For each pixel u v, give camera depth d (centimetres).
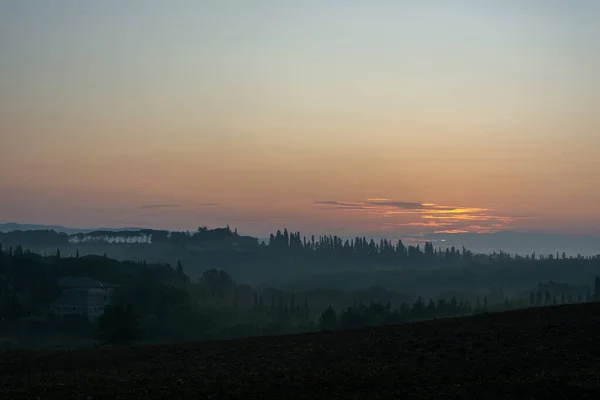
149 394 1792
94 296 9562
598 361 2073
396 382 1895
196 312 9506
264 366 2180
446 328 2719
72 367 2359
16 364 2417
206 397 1770
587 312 2798
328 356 2322
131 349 2736
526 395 1770
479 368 2038
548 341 2336
